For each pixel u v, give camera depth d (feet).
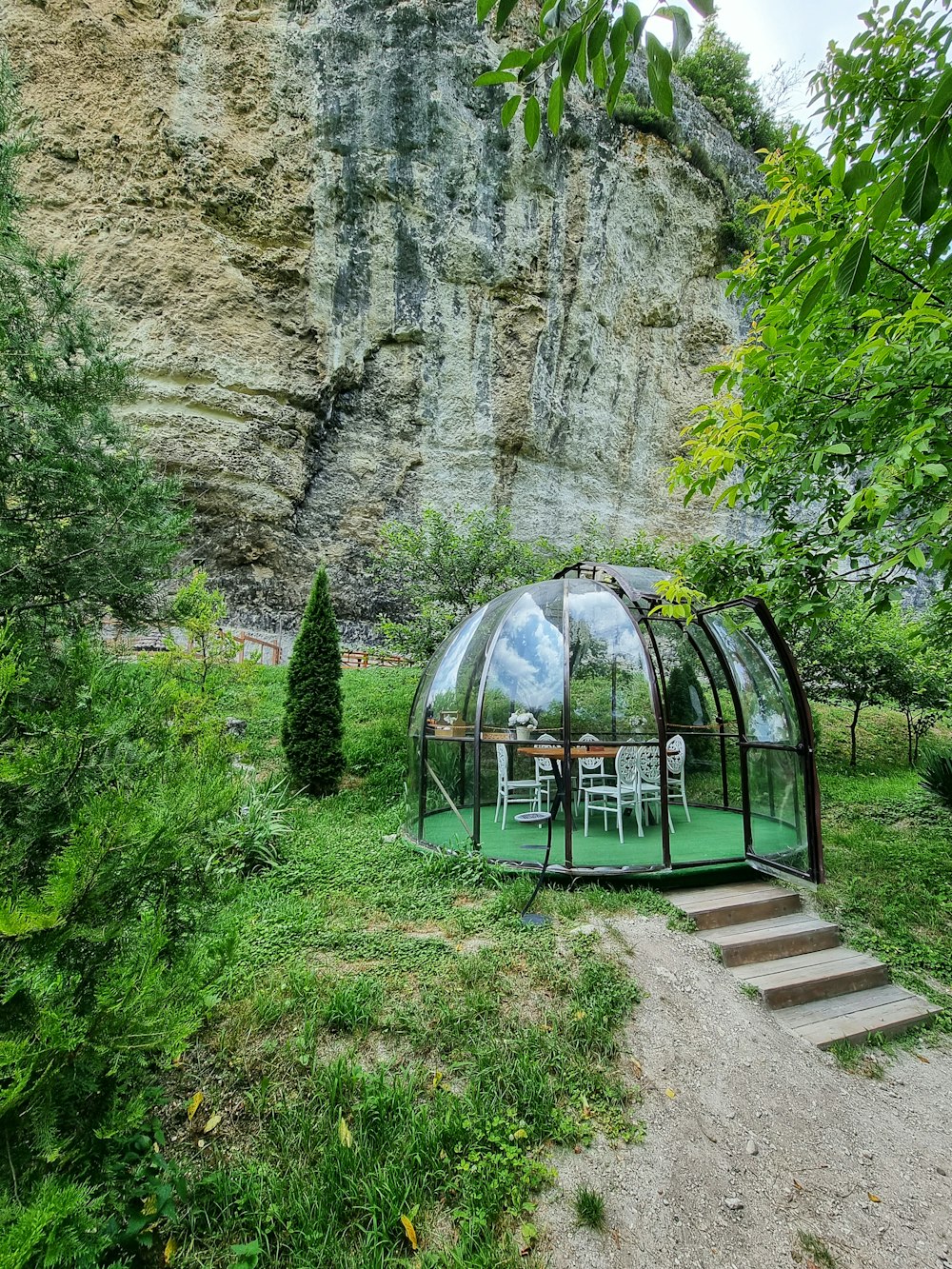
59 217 51.65
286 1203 8.58
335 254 59.72
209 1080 10.28
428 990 12.72
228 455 56.44
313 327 59.98
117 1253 7.63
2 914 5.09
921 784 32.22
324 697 30.19
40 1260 4.96
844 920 18.40
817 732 46.85
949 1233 9.59
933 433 13.28
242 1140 9.47
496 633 23.00
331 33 57.11
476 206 62.95
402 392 64.34
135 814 6.32
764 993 14.40
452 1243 8.48
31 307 17.63
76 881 5.73
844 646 40.09
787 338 14.84
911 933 18.26
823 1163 10.56
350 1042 11.34
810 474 17.70
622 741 19.99
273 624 60.03
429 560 40.45
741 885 19.42
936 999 15.71
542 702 21.34
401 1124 9.75
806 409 17.08
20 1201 5.10
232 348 56.59
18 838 6.46
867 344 12.65
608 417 73.87
